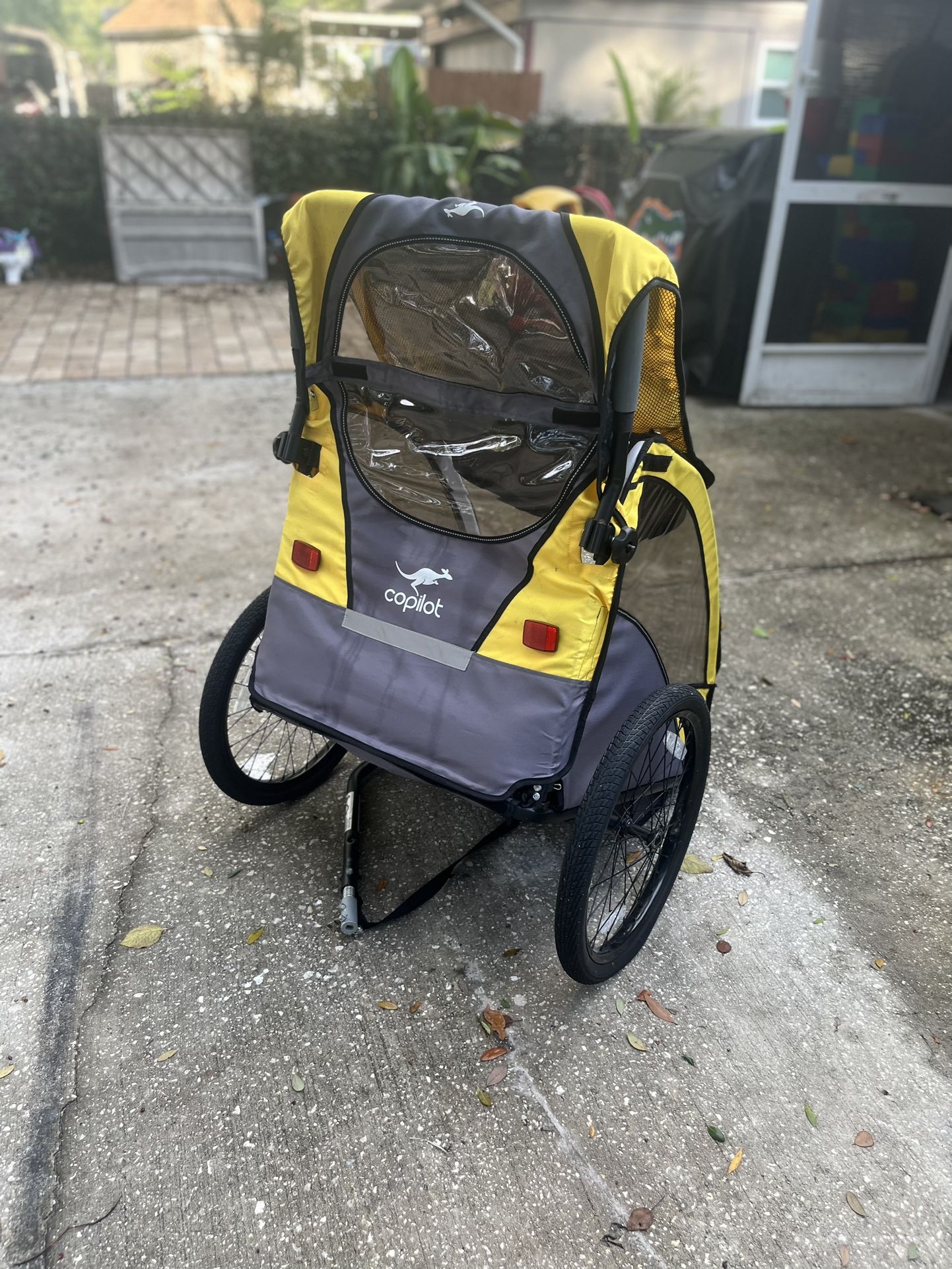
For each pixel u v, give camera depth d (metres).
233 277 10.33
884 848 2.67
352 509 2.11
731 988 2.22
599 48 12.36
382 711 2.06
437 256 1.80
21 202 10.30
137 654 3.43
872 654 3.65
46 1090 1.92
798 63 5.77
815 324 6.65
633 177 11.43
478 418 1.91
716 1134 1.88
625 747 1.91
